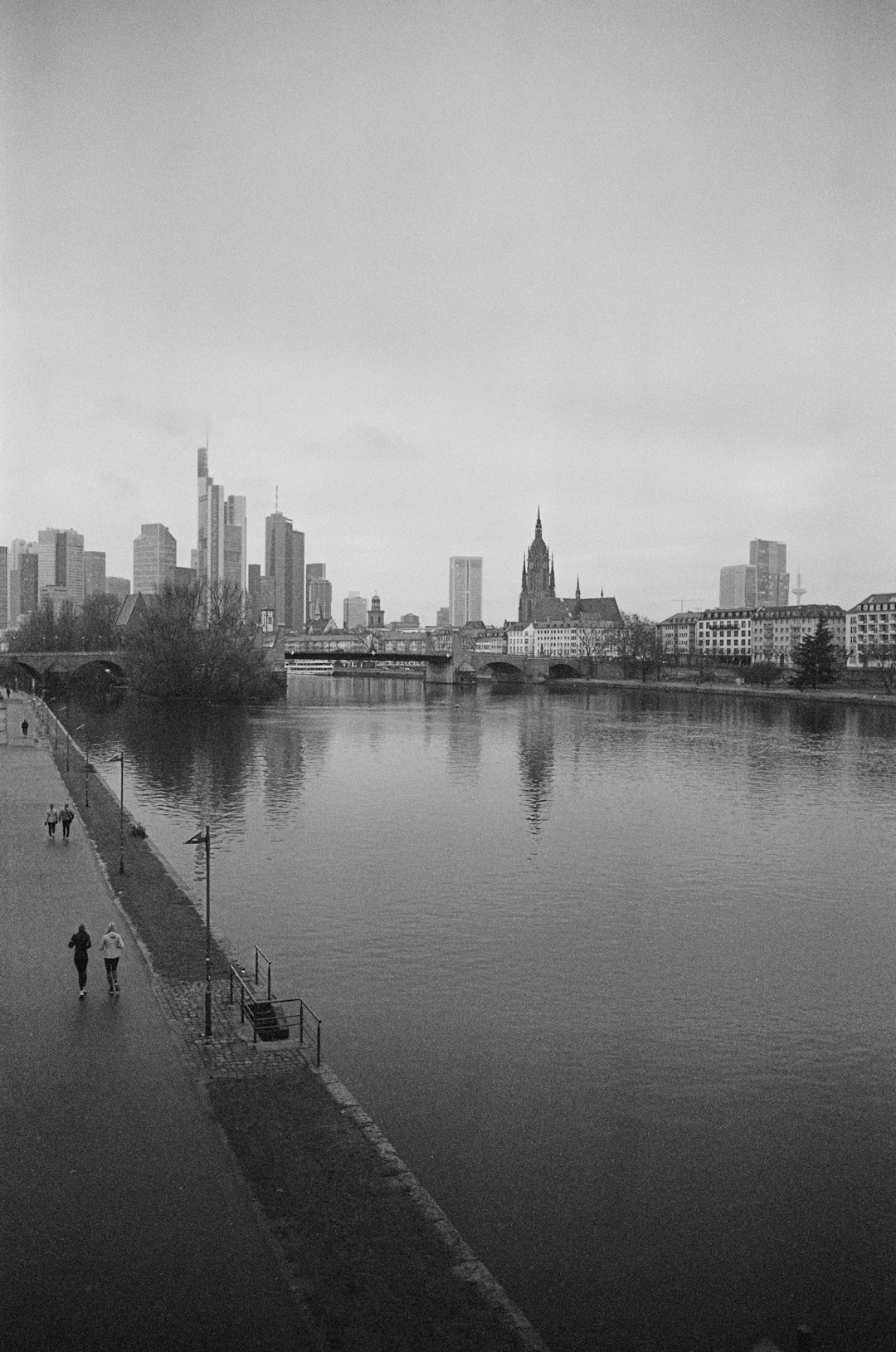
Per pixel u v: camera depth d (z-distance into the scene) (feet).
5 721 488.02
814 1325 95.66
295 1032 148.66
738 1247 106.83
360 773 428.15
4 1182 97.76
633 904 233.55
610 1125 131.23
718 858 278.67
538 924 216.95
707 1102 138.72
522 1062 149.59
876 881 255.29
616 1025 164.25
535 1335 82.48
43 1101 113.70
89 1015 138.00
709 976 187.62
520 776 426.51
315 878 249.96
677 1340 93.09
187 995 150.61
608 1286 100.12
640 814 341.41
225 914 217.36
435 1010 167.84
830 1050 156.87
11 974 153.48
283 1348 78.43
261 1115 113.29
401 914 221.25
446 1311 84.28
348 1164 104.53
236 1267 87.15
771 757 494.59
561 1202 113.60
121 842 224.12
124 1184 97.91
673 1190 116.88
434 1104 135.23
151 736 533.55
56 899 196.95
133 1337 78.54
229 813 330.34
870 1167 123.03
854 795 382.42
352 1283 86.63
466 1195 114.21
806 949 203.21
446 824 320.29
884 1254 106.32
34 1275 85.10
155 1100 115.03
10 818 278.05
